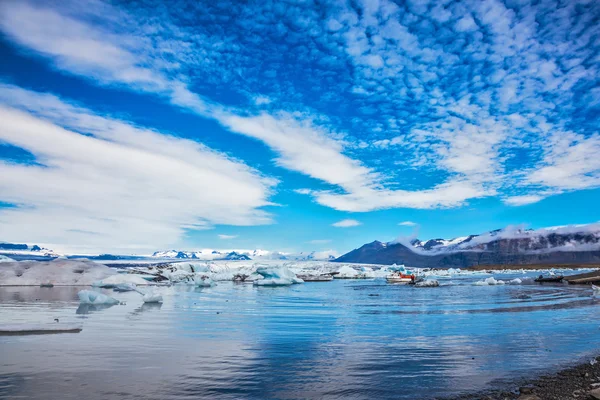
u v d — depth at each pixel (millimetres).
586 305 21719
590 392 6645
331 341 11000
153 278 44062
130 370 7742
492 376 7719
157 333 11695
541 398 6500
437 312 18578
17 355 8703
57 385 6777
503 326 14000
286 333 12250
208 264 62312
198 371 7785
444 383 7258
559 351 9938
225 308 19109
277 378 7422
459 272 113250
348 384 7121
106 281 30609
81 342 10156
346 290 36875
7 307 17219
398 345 10523
